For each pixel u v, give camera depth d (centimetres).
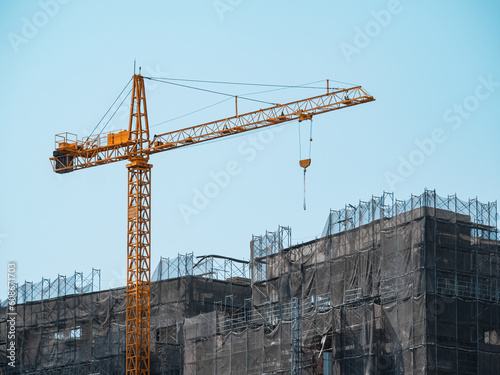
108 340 15488
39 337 16025
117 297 15850
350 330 12812
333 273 13638
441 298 12250
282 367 13150
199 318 14525
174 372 15162
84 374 15475
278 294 14388
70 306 15950
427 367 11956
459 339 12262
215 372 14012
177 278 15838
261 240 15150
